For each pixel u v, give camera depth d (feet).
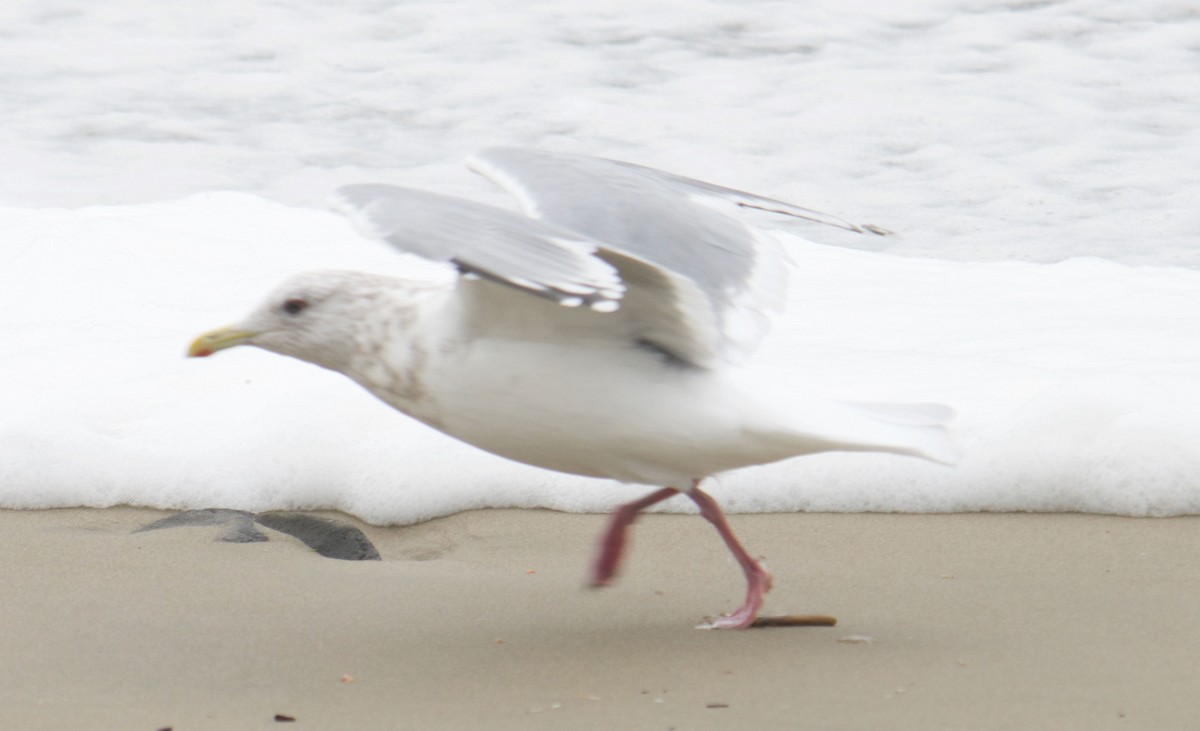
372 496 34.40
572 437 24.71
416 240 19.71
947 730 21.29
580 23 81.30
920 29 79.77
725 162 62.75
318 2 85.35
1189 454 33.14
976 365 38.88
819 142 65.21
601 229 24.40
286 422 36.09
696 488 26.71
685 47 77.41
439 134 66.39
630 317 24.07
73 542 31.40
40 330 43.29
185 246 50.26
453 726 21.85
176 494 34.86
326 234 52.21
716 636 26.13
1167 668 23.99
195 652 25.44
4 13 82.99
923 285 47.83
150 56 76.84
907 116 68.03
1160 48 75.92
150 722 22.07
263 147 64.75
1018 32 78.69
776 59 75.87
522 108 69.36
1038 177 61.05
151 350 41.63
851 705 22.39
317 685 23.85
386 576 29.84
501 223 20.34
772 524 32.65
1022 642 25.44
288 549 31.53
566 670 24.40
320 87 72.54
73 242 49.85
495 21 81.51
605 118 67.77
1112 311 44.70
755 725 21.57
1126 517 32.37
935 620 26.81
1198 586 28.35
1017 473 33.35
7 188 59.06
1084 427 34.17
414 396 25.44
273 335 26.11
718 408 24.30
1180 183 60.03
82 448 35.63
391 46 78.13
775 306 25.21
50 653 25.34
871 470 33.71
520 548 31.86
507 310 24.02
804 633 26.25
